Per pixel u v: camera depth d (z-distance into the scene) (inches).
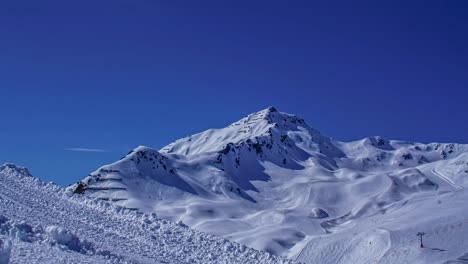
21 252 614.5
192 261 922.7
